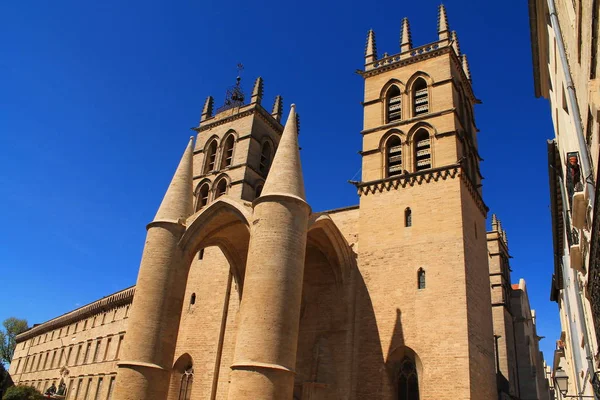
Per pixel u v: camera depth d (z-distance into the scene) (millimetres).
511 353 57031
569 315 41188
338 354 36469
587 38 11922
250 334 28312
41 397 59031
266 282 29594
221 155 53906
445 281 34906
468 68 50594
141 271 35125
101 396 60562
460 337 32594
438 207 37844
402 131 42875
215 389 39250
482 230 41562
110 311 69188
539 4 21750
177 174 39656
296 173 33906
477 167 45281
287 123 36500
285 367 27812
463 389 31000
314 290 40375
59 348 81812
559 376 29484
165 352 32844
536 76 27828
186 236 36625
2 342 118812
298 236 31703
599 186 12461
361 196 41844
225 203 36062
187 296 45562
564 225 28844
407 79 45344
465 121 45281
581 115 15133
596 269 15547
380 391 33812
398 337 34781
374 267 38344
